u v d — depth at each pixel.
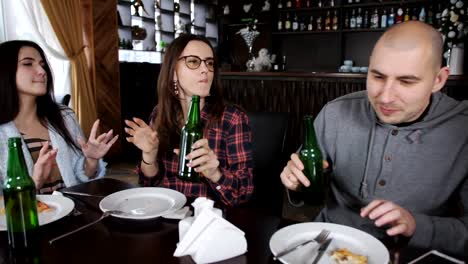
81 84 4.05
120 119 4.62
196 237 0.77
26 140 1.59
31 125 1.62
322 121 1.26
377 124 1.10
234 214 1.03
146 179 1.31
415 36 0.85
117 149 4.62
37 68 1.55
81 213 1.04
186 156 1.02
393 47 0.86
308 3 6.02
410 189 1.06
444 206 1.08
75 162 1.68
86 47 4.20
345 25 5.88
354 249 0.80
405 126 1.06
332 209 1.23
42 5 3.64
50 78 1.66
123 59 4.96
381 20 5.56
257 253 0.81
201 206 0.86
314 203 1.03
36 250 0.82
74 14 3.95
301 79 3.71
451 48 3.55
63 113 1.75
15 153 0.87
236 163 1.35
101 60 4.32
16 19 3.65
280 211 1.54
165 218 0.99
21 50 1.54
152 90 5.06
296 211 2.81
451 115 1.04
